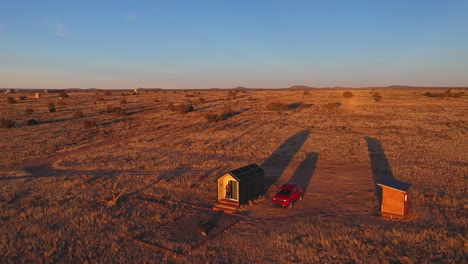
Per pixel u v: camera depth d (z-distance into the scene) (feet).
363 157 122.83
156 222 69.00
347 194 83.66
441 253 51.55
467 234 57.00
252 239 60.03
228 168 113.29
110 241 60.18
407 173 99.86
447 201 74.23
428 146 138.82
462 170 101.35
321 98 408.87
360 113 258.98
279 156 129.39
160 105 344.90
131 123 230.27
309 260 51.70
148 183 96.94
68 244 59.47
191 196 85.25
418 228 61.16
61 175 110.42
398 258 50.55
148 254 55.47
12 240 60.54
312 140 158.30
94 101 381.81
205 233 62.23
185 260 53.11
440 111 260.01
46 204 80.18
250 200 79.61
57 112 280.92
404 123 204.13
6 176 109.60
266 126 204.74
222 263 51.90
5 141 167.84
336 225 64.28
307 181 96.53
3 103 351.46
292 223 66.49
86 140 172.65
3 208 77.36
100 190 90.89
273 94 526.98
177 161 124.06
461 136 159.84
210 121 228.43
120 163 123.24
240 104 348.59
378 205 74.95
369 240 57.26
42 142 165.99
